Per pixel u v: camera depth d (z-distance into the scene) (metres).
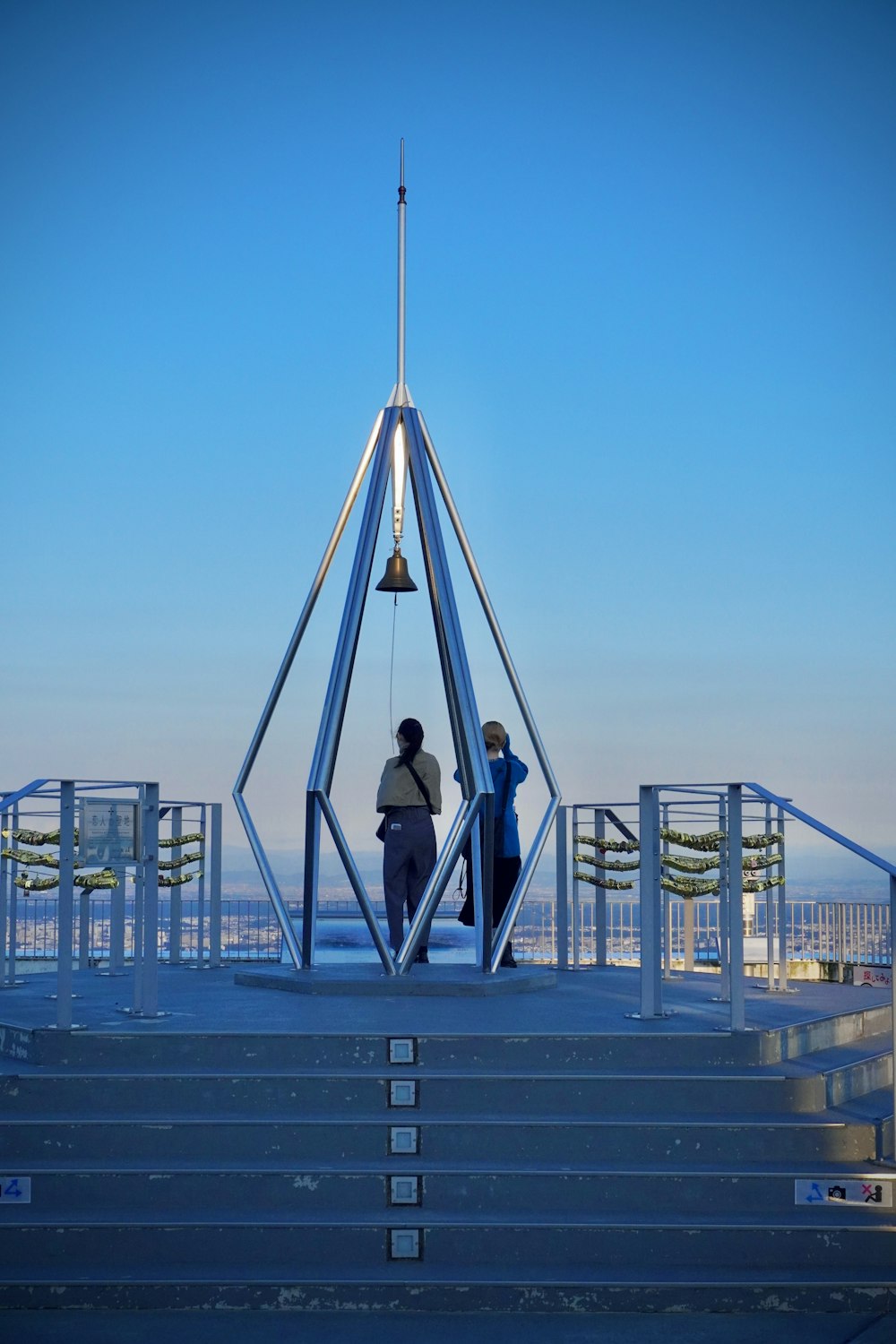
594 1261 5.34
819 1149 5.73
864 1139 5.75
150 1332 4.91
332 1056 6.10
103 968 10.38
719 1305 5.18
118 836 6.62
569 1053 6.15
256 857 8.73
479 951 8.66
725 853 7.97
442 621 8.52
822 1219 5.42
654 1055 6.19
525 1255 5.33
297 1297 5.16
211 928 10.34
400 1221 5.36
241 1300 5.16
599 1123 5.71
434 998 7.65
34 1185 5.52
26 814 8.37
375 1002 7.46
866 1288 5.18
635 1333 4.95
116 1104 5.90
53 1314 5.11
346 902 13.92
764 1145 5.73
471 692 8.30
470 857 8.99
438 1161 5.65
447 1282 5.16
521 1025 6.48
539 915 11.45
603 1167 5.61
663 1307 5.17
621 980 8.96
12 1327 4.95
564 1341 4.86
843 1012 7.30
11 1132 5.68
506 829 9.41
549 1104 5.93
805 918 10.88
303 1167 5.55
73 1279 5.18
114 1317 5.07
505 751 9.61
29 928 11.32
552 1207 5.53
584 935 11.25
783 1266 5.34
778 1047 6.41
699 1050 6.21
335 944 11.78
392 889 8.84
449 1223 5.35
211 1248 5.33
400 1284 5.16
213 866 10.38
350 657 8.34
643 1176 5.55
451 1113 5.87
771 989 8.67
